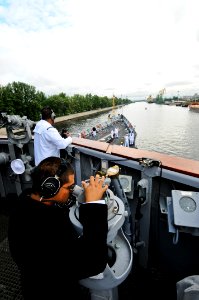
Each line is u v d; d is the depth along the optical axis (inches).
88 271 36.1
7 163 140.3
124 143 727.1
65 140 109.7
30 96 2282.2
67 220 41.6
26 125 123.2
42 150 114.1
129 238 72.9
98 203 38.9
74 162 113.2
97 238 35.7
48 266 35.7
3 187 148.5
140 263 88.1
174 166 70.4
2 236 113.6
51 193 38.1
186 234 74.4
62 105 3112.7
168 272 84.0
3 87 2126.0
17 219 39.1
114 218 43.9
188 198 63.6
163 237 81.3
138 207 72.3
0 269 93.3
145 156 81.8
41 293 38.7
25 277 39.0
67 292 41.8
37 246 36.1
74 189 48.8
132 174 86.6
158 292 78.6
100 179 44.7
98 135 949.8
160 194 77.8
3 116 118.4
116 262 49.4
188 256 76.2
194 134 1598.2
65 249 36.5
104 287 45.6
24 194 43.4
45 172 39.4
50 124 115.0
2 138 145.2
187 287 54.5
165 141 1391.5
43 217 37.7
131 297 77.4
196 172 65.0
